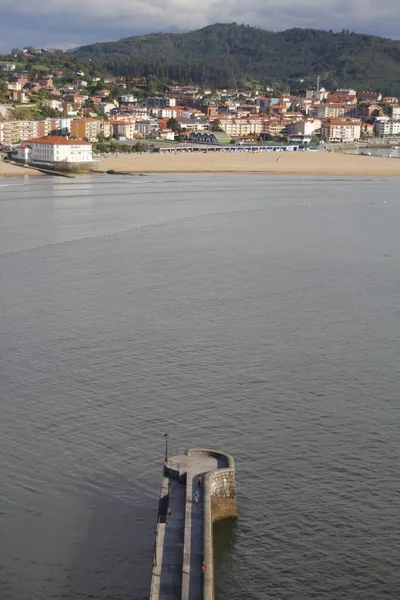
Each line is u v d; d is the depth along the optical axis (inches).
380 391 3523.6
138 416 3225.9
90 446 2974.9
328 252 6510.8
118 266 5787.4
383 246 6879.9
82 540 2439.7
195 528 2266.2
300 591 2249.0
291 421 3211.1
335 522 2544.3
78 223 7716.5
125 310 4643.2
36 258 6003.9
